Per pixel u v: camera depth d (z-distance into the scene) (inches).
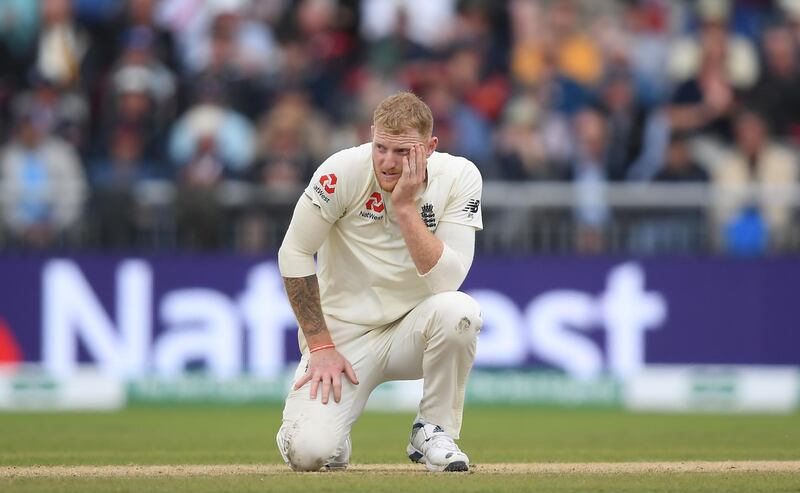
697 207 1493.6
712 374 1485.0
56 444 993.5
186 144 1664.6
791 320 1486.2
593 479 665.0
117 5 1772.9
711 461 827.4
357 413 703.1
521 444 1018.7
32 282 1453.0
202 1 1770.4
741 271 1486.2
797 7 1868.8
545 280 1480.1
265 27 1786.4
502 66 1772.9
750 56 1809.8
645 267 1482.5
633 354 1481.3
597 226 1494.8
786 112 1775.3
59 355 1453.0
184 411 1406.3
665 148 1640.0
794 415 1408.7
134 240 1475.1
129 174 1625.2
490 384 1480.1
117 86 1674.5
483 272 1482.5
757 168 1652.3
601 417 1362.0
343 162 675.4
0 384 1448.1
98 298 1456.7
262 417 1325.0
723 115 1724.9
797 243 1491.1
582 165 1636.3
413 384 1494.8
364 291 696.4
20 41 1763.0
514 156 1592.0
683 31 1851.6
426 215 681.0
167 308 1462.8
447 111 1675.7
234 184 1533.0
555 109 1722.4
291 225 685.9
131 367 1456.7
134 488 608.7
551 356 1480.1
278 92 1711.4
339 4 1818.4
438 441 694.5
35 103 1665.8
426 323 679.1
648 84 1800.0
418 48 1756.9
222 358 1464.1
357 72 1781.5
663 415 1396.4
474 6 1795.0
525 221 1493.6
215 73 1692.9
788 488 624.1
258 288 1466.5
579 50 1786.4
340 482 629.9
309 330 686.5
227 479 650.8
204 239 1472.7
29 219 1469.0
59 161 1622.8
